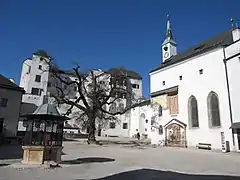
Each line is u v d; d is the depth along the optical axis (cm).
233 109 2548
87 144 3027
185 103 3209
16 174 955
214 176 1056
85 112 3241
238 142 2438
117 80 3519
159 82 3797
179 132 3209
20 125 4466
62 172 1046
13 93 3328
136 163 1474
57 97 3303
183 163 1509
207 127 2830
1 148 2105
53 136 1295
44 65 5631
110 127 5628
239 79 2512
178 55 4028
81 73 3366
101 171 1128
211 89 2858
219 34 3381
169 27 4831
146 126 4694
